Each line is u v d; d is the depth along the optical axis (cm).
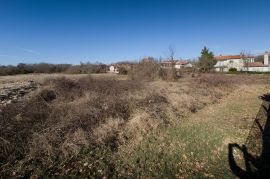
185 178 403
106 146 522
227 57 6116
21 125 538
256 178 398
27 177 383
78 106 715
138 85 1234
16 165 407
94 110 673
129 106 764
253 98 1245
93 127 585
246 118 791
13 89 987
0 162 406
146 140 572
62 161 439
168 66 2247
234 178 400
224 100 1206
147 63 2172
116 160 466
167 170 430
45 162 426
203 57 4153
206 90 1340
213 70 4131
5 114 588
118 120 639
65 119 587
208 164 453
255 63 5381
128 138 580
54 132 512
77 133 525
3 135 473
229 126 698
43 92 890
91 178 397
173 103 899
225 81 1794
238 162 457
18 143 461
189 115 849
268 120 756
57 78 1231
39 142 466
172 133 634
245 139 579
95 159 462
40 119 603
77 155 466
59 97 892
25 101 757
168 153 503
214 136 605
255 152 499
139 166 445
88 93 935
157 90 1148
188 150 518
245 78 2406
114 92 997
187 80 1900
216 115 852
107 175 407
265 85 1923
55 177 392
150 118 688
